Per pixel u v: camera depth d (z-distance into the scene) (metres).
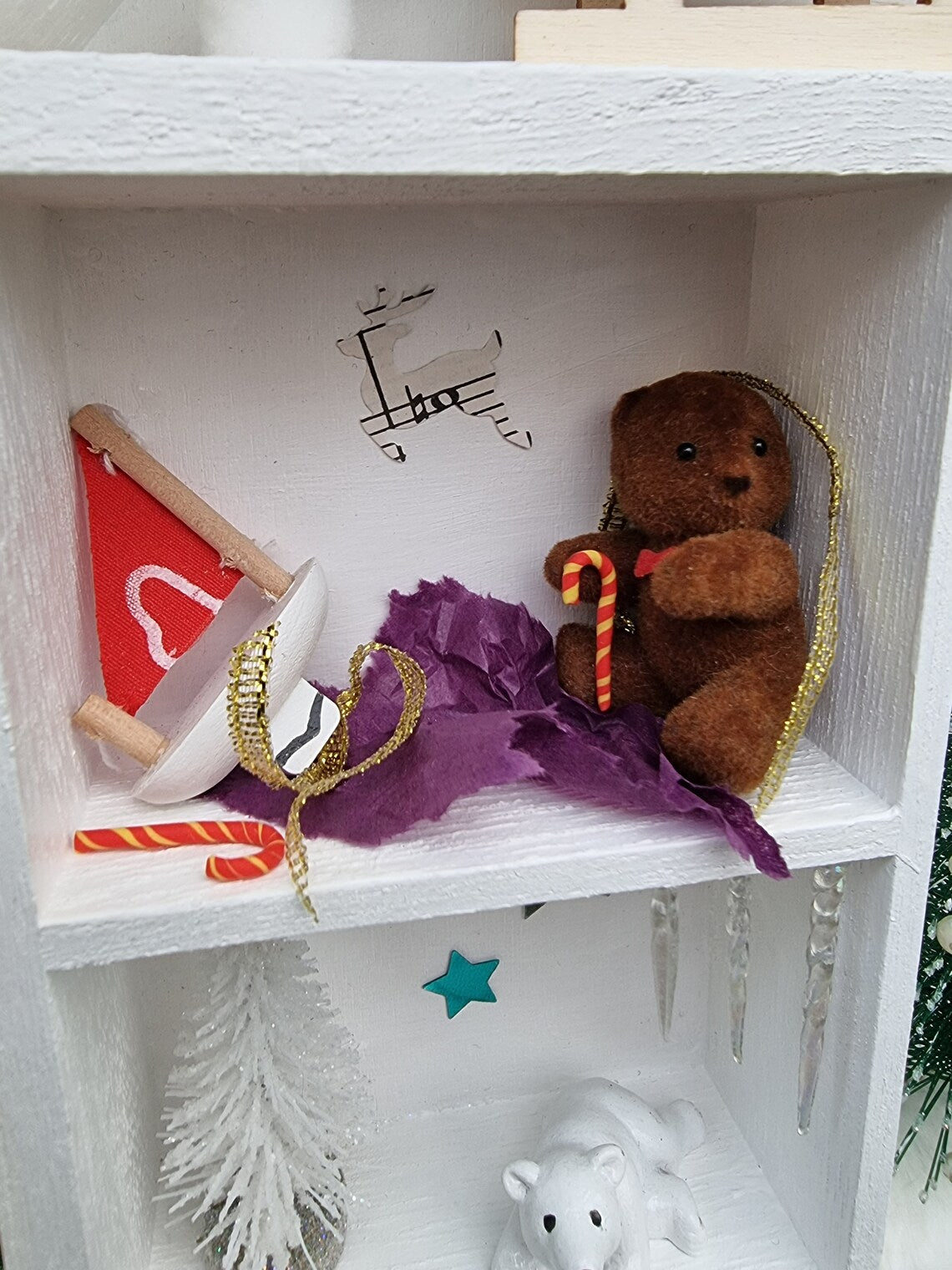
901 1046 0.12
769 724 0.11
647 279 0.13
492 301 0.13
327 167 0.08
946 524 0.10
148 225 0.12
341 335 0.13
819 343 0.12
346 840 0.11
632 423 0.12
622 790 0.11
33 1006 0.10
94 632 0.12
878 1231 0.13
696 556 0.11
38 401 0.11
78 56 0.08
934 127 0.09
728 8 0.10
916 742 0.11
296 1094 0.13
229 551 0.12
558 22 0.10
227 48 0.10
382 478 0.13
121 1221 0.13
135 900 0.10
